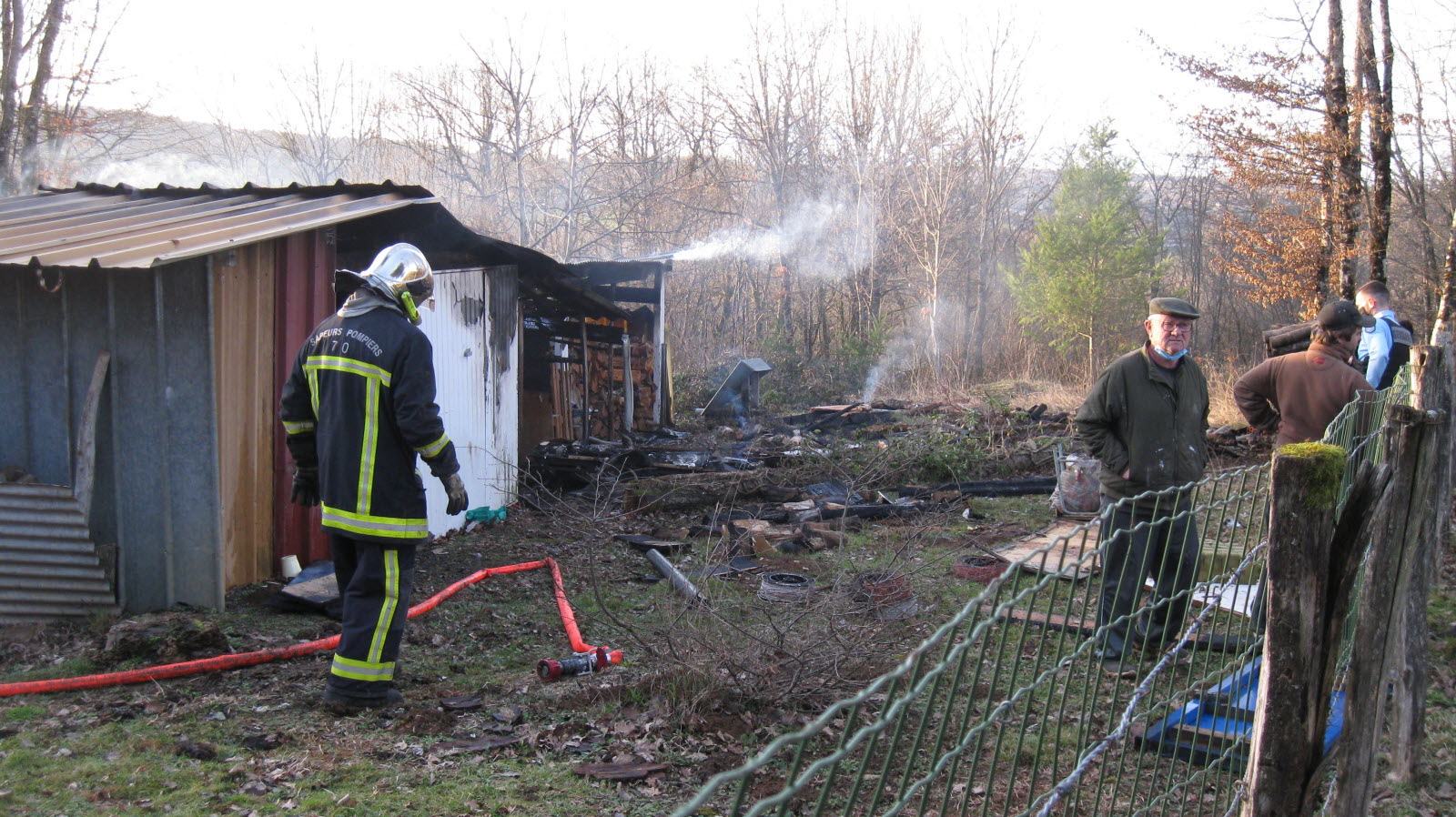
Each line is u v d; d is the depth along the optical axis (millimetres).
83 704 4156
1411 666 3857
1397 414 2686
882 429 15508
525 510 9445
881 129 30453
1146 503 4906
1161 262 30375
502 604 6195
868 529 8734
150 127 21781
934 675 1808
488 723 4145
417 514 4301
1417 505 2715
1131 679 4723
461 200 28469
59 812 3209
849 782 3756
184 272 5578
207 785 3445
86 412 5469
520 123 25953
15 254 4816
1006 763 3938
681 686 4371
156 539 5652
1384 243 14125
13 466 5527
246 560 6230
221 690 4395
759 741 4047
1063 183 30422
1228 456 12188
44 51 15055
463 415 8516
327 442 4191
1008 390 24375
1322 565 2352
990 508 9977
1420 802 3729
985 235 31422
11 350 5547
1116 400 5000
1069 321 27797
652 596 6406
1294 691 2395
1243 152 14133
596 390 15133
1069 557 7234
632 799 3506
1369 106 13406
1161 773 3816
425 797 3439
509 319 9594
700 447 13125
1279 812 2447
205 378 5605
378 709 4242
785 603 4984
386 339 4199
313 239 6805
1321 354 5102
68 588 5395
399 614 4277
